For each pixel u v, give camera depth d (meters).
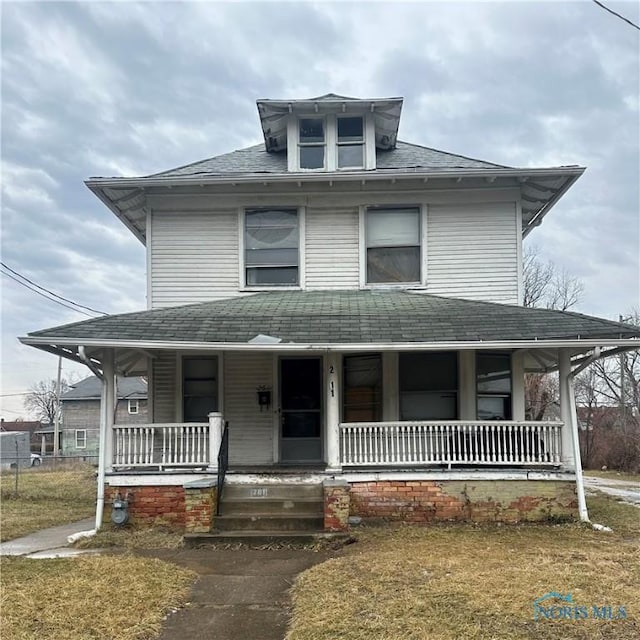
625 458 27.94
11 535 9.60
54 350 9.73
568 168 11.20
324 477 9.79
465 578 6.12
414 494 9.63
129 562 7.16
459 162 12.29
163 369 11.49
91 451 45.09
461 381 10.98
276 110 12.26
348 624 4.95
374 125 12.45
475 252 11.70
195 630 5.11
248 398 11.54
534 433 9.98
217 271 11.83
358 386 11.39
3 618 5.21
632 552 7.41
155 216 11.88
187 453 9.92
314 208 11.98
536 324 9.77
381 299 11.27
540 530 8.95
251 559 7.50
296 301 11.20
